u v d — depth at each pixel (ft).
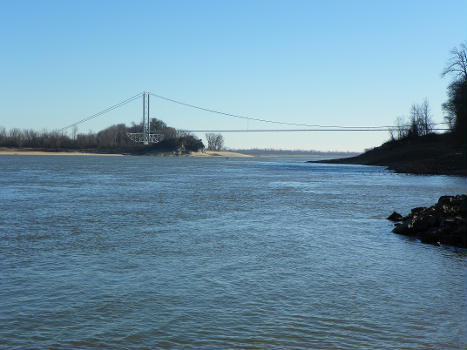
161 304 34.63
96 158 636.07
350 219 80.23
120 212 87.25
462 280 41.65
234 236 62.28
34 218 78.38
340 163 513.04
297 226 71.72
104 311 33.12
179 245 55.83
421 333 29.84
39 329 29.99
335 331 30.01
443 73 297.12
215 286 39.17
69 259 48.14
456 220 60.85
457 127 298.56
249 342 28.32
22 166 326.65
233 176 232.94
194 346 27.71
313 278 41.88
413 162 316.40
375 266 46.52
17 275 41.83
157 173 255.70
